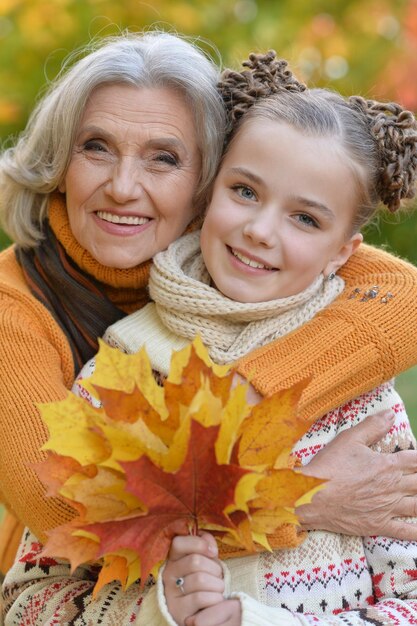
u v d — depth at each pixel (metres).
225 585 1.75
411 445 2.12
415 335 2.04
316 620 1.80
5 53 4.69
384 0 4.74
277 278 2.03
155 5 4.61
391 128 2.10
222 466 1.59
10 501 1.98
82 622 1.90
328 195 2.00
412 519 2.04
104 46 2.24
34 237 2.28
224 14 4.76
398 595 1.97
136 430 1.61
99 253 2.16
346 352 1.98
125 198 2.09
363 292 2.10
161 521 1.67
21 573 2.05
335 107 2.08
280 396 1.67
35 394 1.96
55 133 2.18
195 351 1.65
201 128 2.14
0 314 2.10
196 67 2.16
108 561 1.69
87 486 1.62
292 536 1.85
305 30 4.71
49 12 4.61
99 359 1.70
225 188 2.05
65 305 2.23
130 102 2.09
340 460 1.97
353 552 1.98
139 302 2.31
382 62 4.67
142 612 1.76
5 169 2.29
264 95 2.14
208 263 2.06
